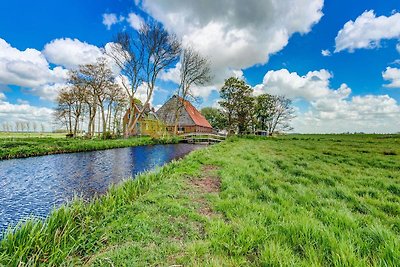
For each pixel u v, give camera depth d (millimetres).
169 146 29016
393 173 8805
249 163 10602
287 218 3832
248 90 51688
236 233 3318
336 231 3311
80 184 9531
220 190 6156
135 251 2893
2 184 9422
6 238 3010
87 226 3561
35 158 16000
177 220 3934
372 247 2943
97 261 2701
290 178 7484
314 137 39594
